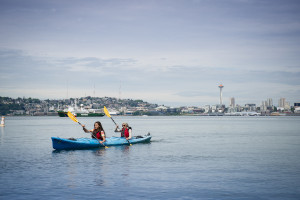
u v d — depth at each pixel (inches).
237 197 430.0
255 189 469.7
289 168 633.0
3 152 875.4
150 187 479.8
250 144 1112.8
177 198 424.8
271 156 799.7
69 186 486.0
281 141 1235.2
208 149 945.5
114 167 641.0
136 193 447.5
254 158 767.1
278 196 434.9
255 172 592.7
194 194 443.2
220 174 572.4
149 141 1220.5
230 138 1386.6
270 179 533.3
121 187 479.5
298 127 2632.9
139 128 2440.9
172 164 677.9
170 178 539.5
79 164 677.3
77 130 2076.8
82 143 934.4
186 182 511.8
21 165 667.4
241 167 644.7
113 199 419.8
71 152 872.9
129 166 653.3
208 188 474.6
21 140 1263.5
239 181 519.5
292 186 487.2
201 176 555.8
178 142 1179.9
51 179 532.1
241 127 2642.7
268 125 3176.7
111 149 941.2
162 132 1865.2
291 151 903.7
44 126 2824.8
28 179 533.3
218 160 730.8
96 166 653.3
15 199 420.8
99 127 992.2
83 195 437.4
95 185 491.5
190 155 817.5
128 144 1078.4
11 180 526.3
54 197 428.5
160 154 830.5
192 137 1446.9
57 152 873.5
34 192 453.1
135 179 531.8
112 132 1841.8
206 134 1667.1
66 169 621.3
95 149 938.7
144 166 651.5
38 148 970.1
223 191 458.3
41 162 705.0
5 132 1836.9
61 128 2404.0
